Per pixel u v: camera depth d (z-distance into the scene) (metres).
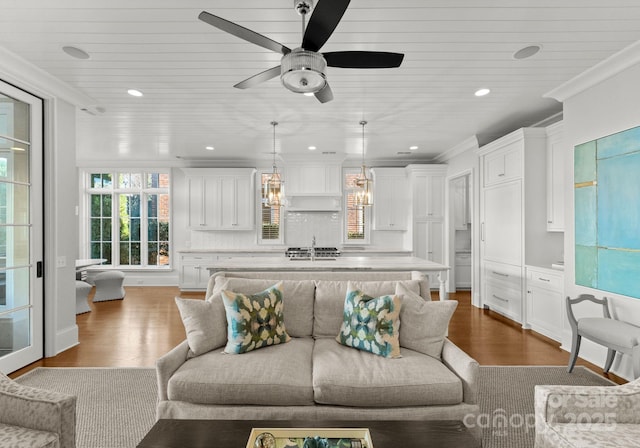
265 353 2.18
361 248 6.98
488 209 5.06
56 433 1.45
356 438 1.35
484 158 5.16
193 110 4.13
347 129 4.92
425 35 2.49
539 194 4.25
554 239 4.27
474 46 2.65
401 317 2.33
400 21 2.32
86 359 3.32
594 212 3.11
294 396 1.89
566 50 2.70
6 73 2.85
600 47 2.66
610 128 2.96
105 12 2.22
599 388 1.59
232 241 7.10
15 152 3.07
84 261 5.66
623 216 2.81
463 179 7.06
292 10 2.21
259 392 1.88
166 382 1.95
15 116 3.07
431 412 1.87
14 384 1.58
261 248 6.85
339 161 6.58
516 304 4.44
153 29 2.41
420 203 6.46
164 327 4.34
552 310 3.83
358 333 2.26
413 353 2.21
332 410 1.88
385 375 1.93
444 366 2.07
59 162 3.46
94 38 2.53
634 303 2.72
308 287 2.64
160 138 5.45
